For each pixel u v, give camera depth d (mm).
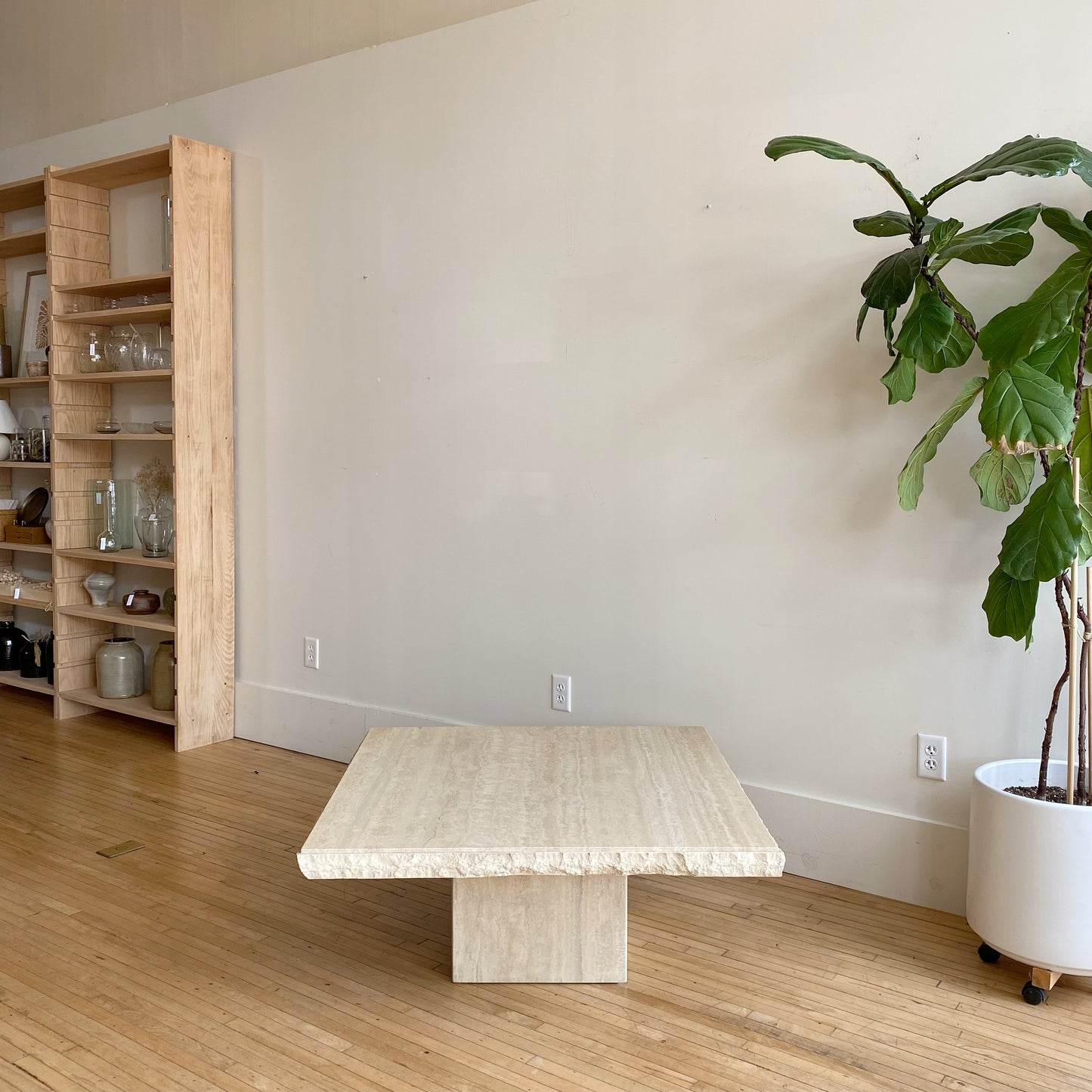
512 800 2223
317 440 3764
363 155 3555
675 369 2918
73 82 4855
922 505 2539
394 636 3615
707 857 1955
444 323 3398
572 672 3186
